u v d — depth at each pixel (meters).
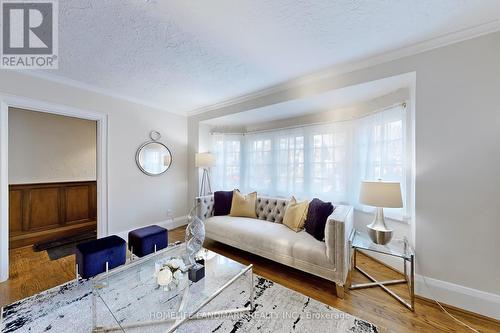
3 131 2.27
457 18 1.61
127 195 3.38
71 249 3.01
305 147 3.49
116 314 1.52
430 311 1.73
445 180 1.82
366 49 2.03
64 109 2.73
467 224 1.74
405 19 1.62
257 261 2.64
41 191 3.53
